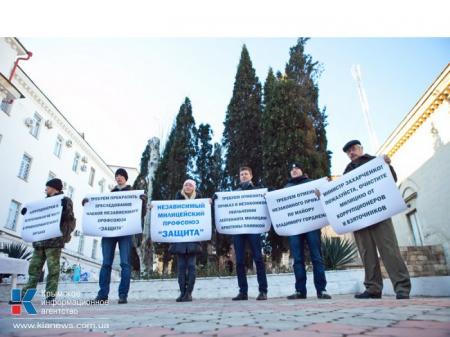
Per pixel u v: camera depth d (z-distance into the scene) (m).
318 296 4.26
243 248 4.91
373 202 3.99
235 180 11.88
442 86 10.95
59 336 1.47
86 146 25.84
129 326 1.79
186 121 13.57
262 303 3.72
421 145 12.80
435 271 10.71
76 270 13.79
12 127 16.55
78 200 25.06
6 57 13.37
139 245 10.62
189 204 5.13
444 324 1.51
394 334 1.31
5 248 9.01
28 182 17.94
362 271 6.98
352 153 4.53
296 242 4.62
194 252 4.87
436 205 11.88
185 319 2.10
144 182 15.27
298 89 11.61
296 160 9.76
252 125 12.35
